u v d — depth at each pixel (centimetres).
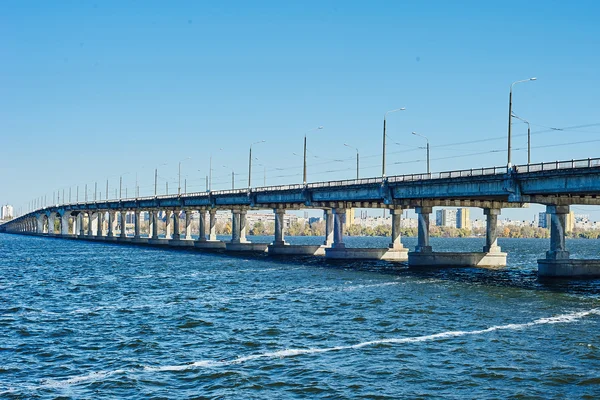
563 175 6606
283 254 13375
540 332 3991
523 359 3281
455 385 2833
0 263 10594
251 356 3325
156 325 4216
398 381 2884
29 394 2688
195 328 4103
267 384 2827
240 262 10938
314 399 2642
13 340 3738
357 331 4003
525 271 8912
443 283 7019
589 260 7738
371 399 2647
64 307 5088
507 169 7250
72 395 2677
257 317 4538
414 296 5769
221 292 6122
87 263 10681
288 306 5100
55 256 12938
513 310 4919
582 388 2800
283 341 3697
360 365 3147
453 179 8131
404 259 11719
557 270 7581
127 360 3250
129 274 8350
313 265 10131
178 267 9688
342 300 5475
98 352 3431
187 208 17838
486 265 9925
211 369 3062
